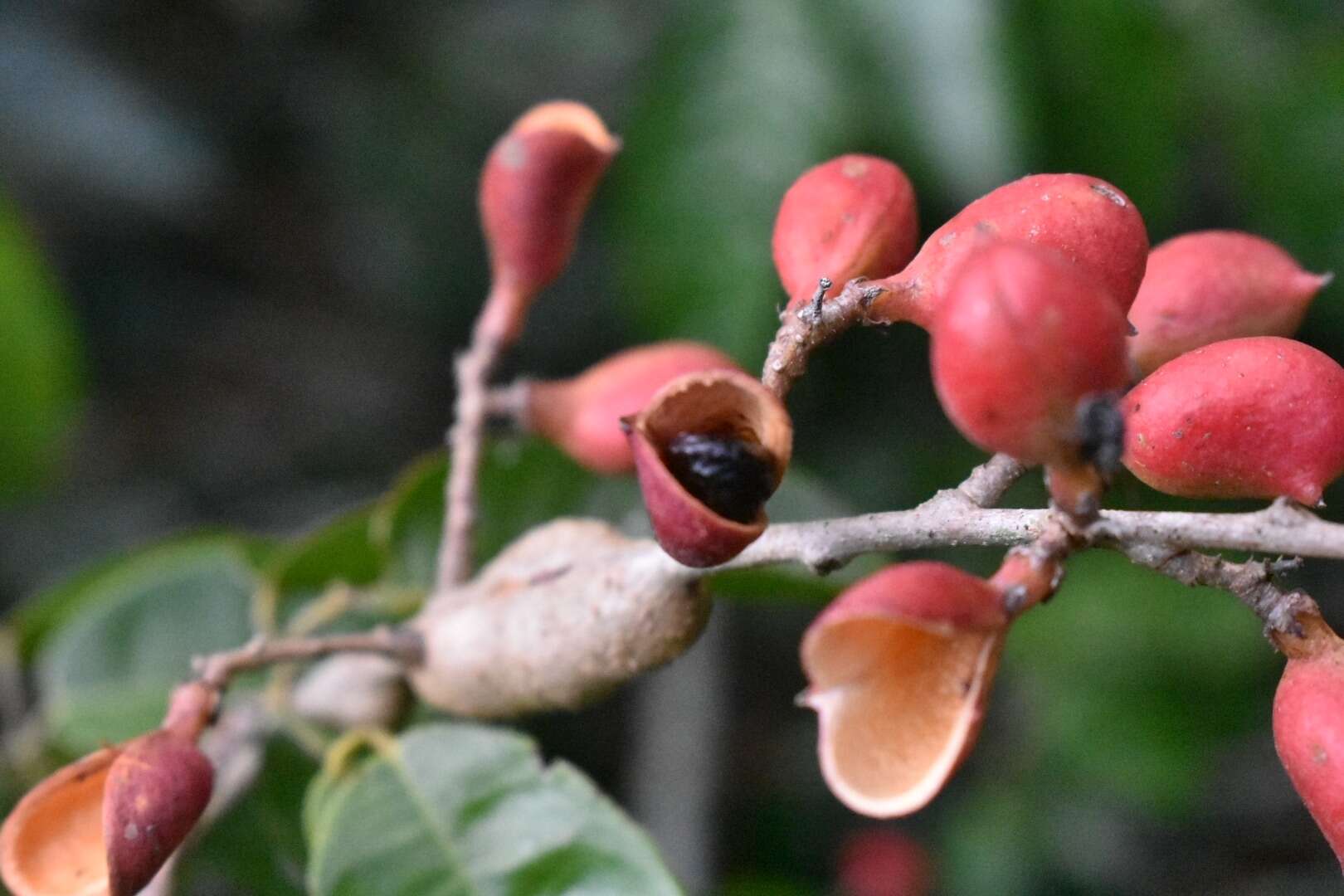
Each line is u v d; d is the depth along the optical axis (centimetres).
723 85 60
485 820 42
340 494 103
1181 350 39
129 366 106
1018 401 33
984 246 33
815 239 37
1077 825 87
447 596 42
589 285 100
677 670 76
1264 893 92
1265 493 36
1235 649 73
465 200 104
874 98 59
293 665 46
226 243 107
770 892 70
